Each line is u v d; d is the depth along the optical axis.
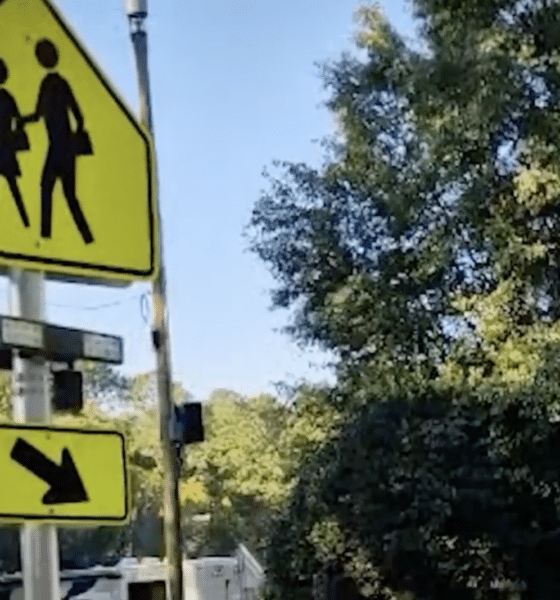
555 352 16.03
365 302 20.59
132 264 3.32
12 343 3.01
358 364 21.16
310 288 22.50
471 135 15.70
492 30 15.48
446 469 17.92
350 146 20.28
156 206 3.44
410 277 20.20
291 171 31.20
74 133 3.25
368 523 18.33
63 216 3.18
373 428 18.64
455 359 18.42
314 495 19.08
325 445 19.83
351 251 21.98
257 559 27.55
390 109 20.23
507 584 17.95
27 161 3.13
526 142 15.70
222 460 44.19
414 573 18.19
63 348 3.16
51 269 3.13
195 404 18.02
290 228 23.02
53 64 3.25
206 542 45.56
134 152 3.40
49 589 3.01
